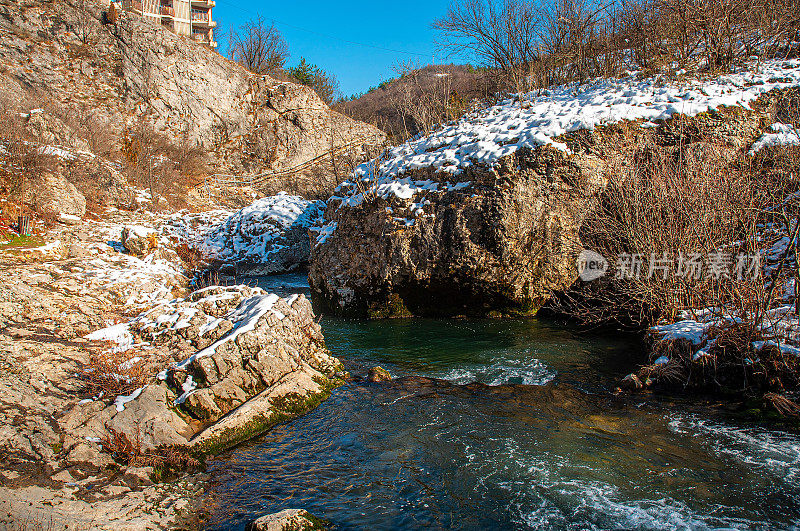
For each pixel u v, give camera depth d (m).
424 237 10.91
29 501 4.34
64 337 7.26
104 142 22.14
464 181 11.00
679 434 5.62
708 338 6.89
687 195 7.88
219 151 29.06
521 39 18.42
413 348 9.16
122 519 4.33
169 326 7.40
